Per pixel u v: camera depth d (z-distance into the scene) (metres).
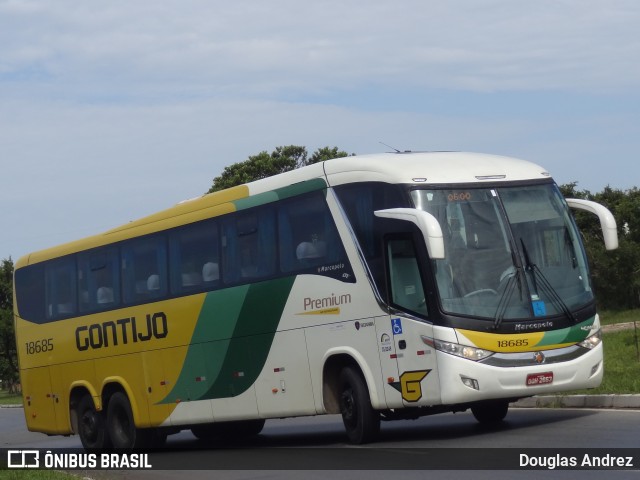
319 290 17.02
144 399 21.09
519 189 16.19
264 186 18.39
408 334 15.50
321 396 17.00
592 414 17.81
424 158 16.47
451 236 15.52
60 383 23.52
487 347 15.12
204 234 19.66
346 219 16.53
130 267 21.58
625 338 29.84
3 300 88.25
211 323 19.34
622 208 48.94
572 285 15.98
